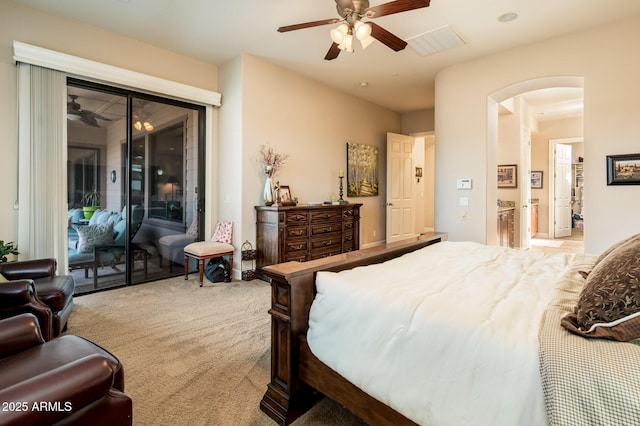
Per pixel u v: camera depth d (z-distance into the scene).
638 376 0.84
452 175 4.38
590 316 1.03
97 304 3.25
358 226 5.25
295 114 4.77
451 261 2.08
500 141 5.97
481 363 1.05
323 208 4.61
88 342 1.45
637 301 0.97
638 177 3.12
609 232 3.29
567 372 0.91
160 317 2.93
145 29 3.52
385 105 6.39
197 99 4.23
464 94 4.26
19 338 1.37
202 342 2.45
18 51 2.95
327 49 3.98
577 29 3.41
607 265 1.17
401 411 1.20
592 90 3.38
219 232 4.40
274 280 1.67
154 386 1.89
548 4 2.97
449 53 3.99
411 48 3.86
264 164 4.41
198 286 3.90
